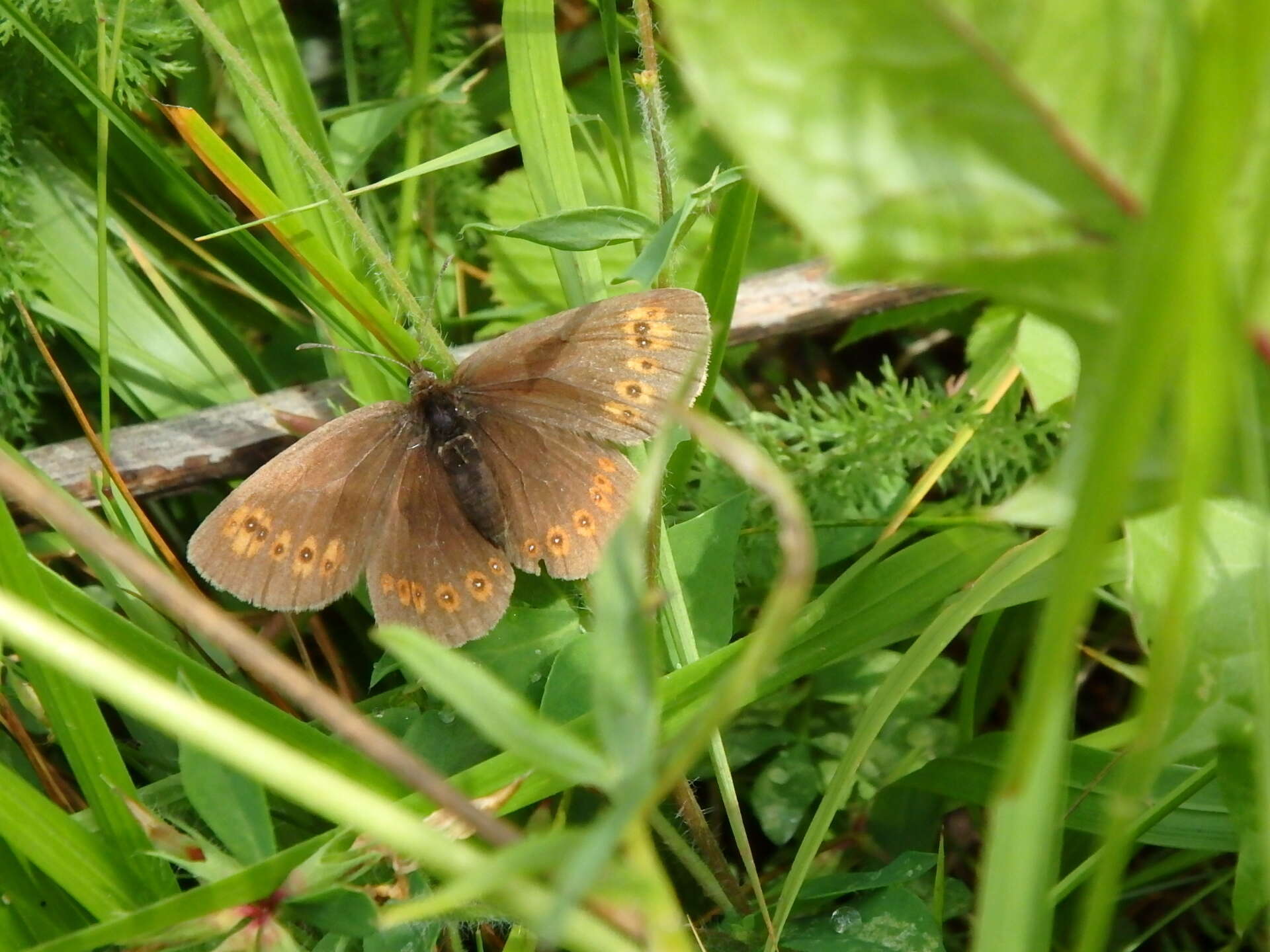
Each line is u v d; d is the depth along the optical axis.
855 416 0.09
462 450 0.09
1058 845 0.06
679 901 0.08
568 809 0.08
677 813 0.08
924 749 0.09
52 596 0.07
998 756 0.08
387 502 0.09
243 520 0.09
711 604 0.08
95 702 0.06
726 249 0.08
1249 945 0.07
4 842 0.06
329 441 0.09
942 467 0.09
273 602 0.09
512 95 0.09
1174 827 0.07
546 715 0.07
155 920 0.05
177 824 0.06
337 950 0.06
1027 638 0.09
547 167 0.09
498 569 0.09
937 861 0.07
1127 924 0.08
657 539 0.07
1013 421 0.09
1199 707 0.05
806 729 0.09
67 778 0.09
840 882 0.07
